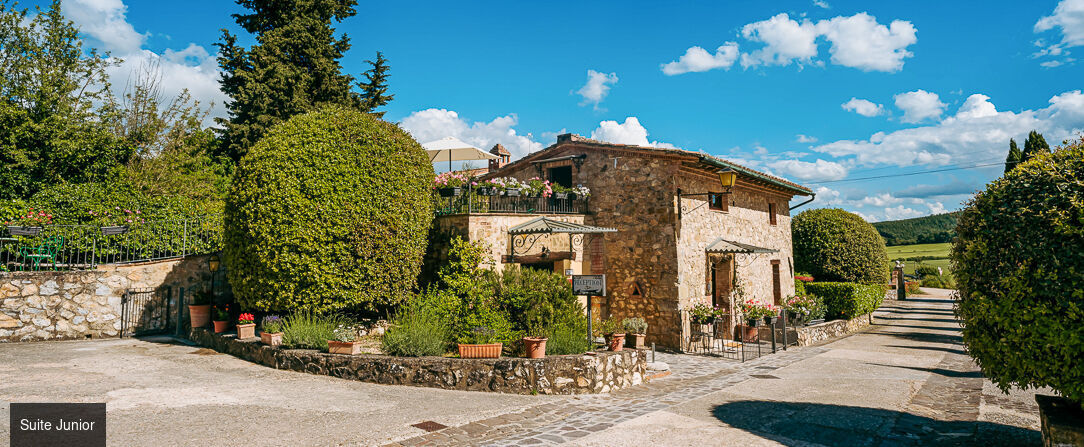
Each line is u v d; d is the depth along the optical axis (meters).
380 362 8.42
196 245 13.73
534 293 10.01
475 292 10.52
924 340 15.34
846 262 20.38
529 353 8.42
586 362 8.37
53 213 12.71
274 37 20.91
